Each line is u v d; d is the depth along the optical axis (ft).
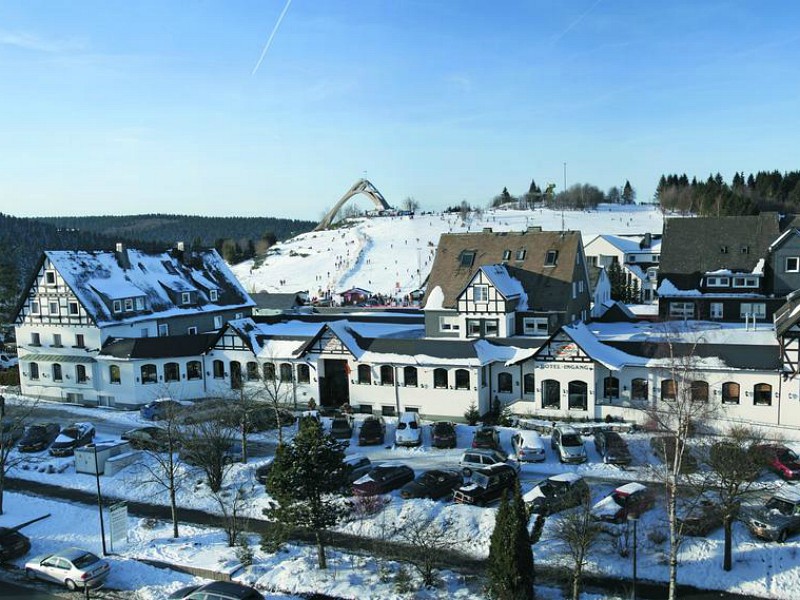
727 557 95.50
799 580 92.53
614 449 135.54
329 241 637.71
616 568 97.71
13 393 213.46
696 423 123.44
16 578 105.29
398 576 97.76
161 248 239.71
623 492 110.83
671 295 221.05
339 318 228.22
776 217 225.76
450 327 192.85
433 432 153.07
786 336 145.59
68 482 142.61
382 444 155.02
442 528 109.70
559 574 96.94
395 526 111.34
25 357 207.51
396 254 560.61
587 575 96.53
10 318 272.10
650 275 352.90
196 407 164.25
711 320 216.54
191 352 196.13
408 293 437.17
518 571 85.15
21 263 603.26
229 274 255.29
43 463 151.02
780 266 211.41
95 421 181.98
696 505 98.94
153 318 212.43
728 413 151.43
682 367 123.85
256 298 341.82
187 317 225.35
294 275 544.62
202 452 130.21
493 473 122.01
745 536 103.09
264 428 165.58
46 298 203.21
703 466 118.83
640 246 377.09
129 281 215.92
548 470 133.69
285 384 186.80
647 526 105.60
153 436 154.61
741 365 148.77
